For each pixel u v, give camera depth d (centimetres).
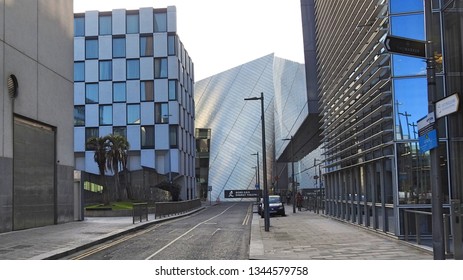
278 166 10538
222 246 1608
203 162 10812
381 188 1725
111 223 2600
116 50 6638
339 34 2327
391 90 1589
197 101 11631
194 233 2142
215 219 3372
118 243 1712
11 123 2033
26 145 2189
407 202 1532
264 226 2388
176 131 6506
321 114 3086
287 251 1398
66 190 2641
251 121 10706
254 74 11038
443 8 1508
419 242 1370
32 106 2242
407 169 1541
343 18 2225
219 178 10512
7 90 2006
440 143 1494
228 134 10831
